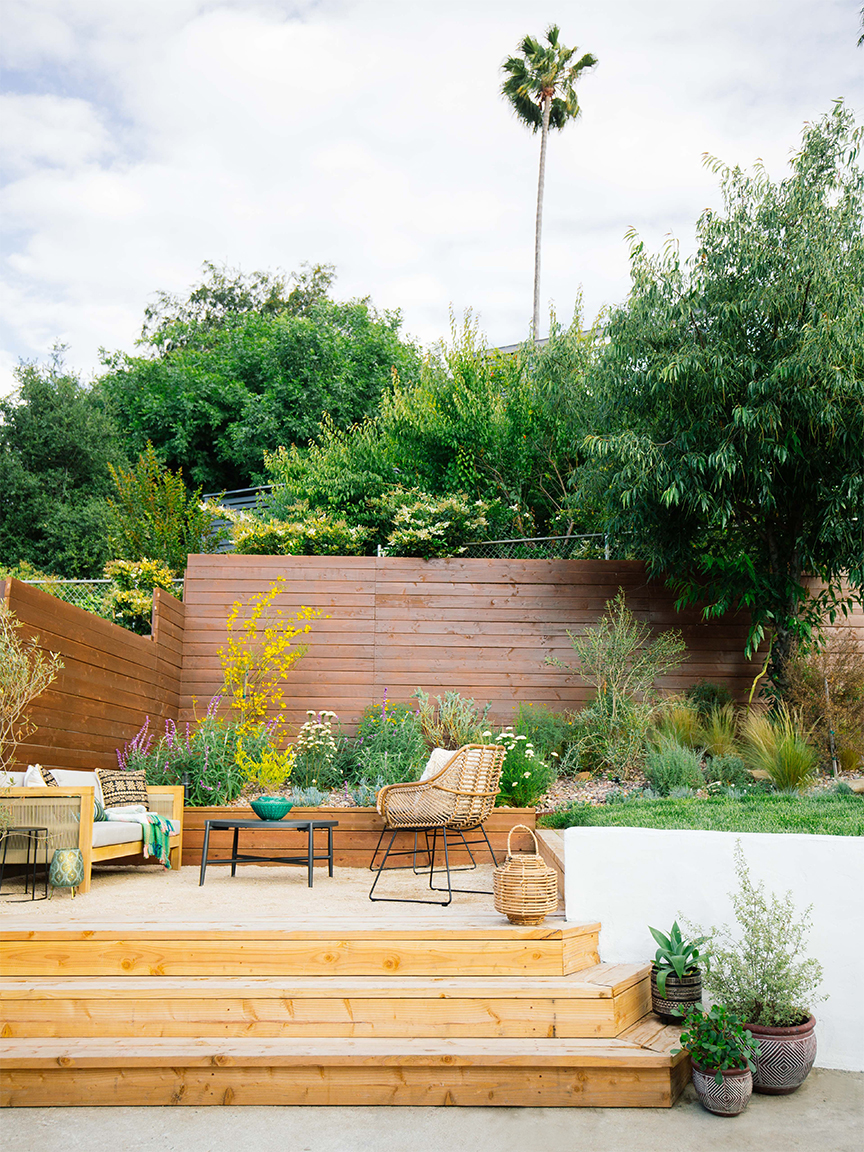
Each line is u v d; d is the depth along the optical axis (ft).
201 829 22.74
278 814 18.75
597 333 31.71
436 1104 10.93
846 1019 13.29
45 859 16.35
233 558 30.66
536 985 12.10
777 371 23.63
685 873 14.20
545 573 30.60
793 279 24.18
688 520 28.12
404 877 20.02
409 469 39.75
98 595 32.01
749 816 17.30
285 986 11.93
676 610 30.12
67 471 57.98
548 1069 11.13
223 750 24.81
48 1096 10.77
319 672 30.01
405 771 24.64
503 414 38.06
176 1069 10.87
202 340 83.76
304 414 69.05
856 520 24.90
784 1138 10.24
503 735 24.40
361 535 34.68
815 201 24.62
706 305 25.68
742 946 13.15
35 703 18.94
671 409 26.30
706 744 26.21
